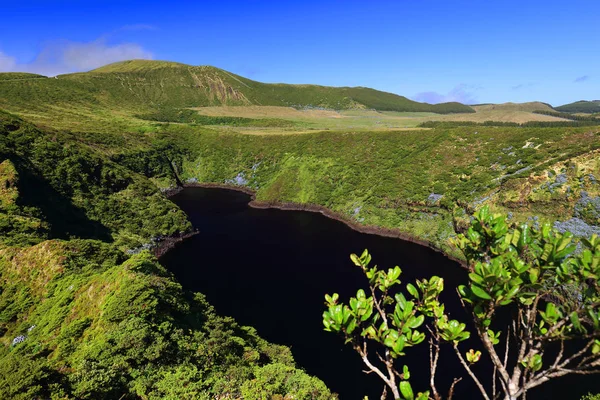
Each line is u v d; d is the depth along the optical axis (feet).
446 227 211.61
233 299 155.12
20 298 112.16
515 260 14.69
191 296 115.44
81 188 229.25
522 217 176.96
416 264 185.57
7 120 236.63
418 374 108.06
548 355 108.06
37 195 197.26
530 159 213.46
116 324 83.10
